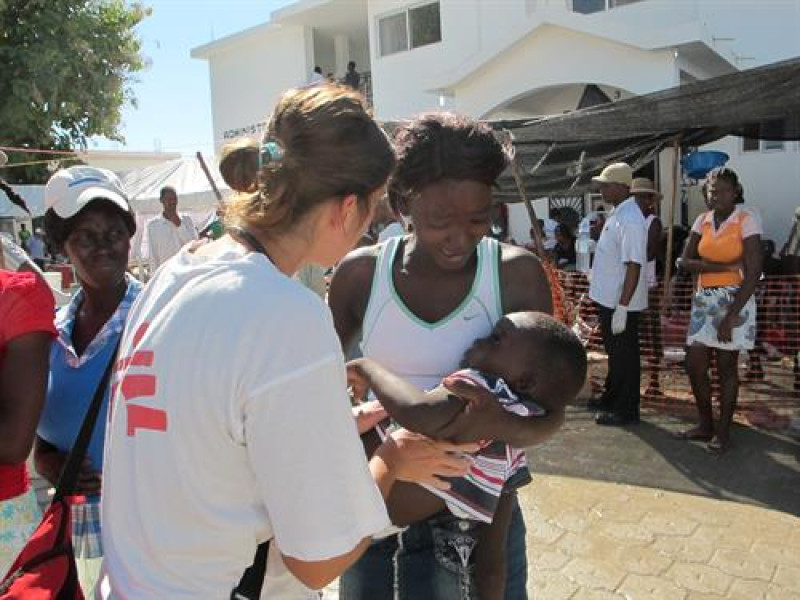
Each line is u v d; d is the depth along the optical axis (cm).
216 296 117
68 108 1841
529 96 1277
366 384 166
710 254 516
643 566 367
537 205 1420
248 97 2103
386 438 163
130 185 1246
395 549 184
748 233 495
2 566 187
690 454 522
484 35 1480
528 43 1181
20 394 175
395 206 178
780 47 1173
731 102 546
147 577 119
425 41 1603
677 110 572
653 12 1275
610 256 596
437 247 168
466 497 163
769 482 466
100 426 214
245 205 127
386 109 1666
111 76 1928
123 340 133
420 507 168
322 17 1855
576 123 627
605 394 634
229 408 112
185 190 1193
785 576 353
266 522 120
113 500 125
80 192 225
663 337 679
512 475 170
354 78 1809
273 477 113
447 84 1270
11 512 191
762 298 695
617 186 614
